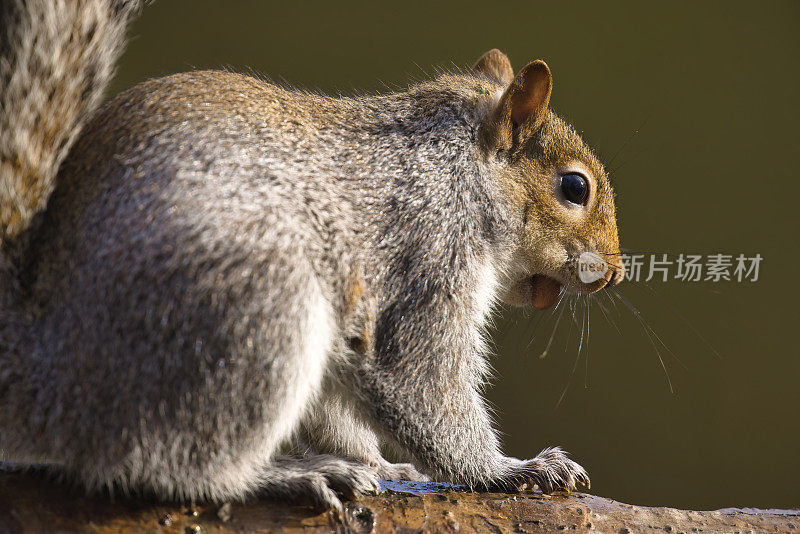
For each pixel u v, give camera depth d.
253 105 3.80
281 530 3.77
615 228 3.87
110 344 3.76
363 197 3.81
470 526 3.78
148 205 3.77
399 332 3.81
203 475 3.77
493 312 3.86
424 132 3.83
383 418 3.81
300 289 3.78
